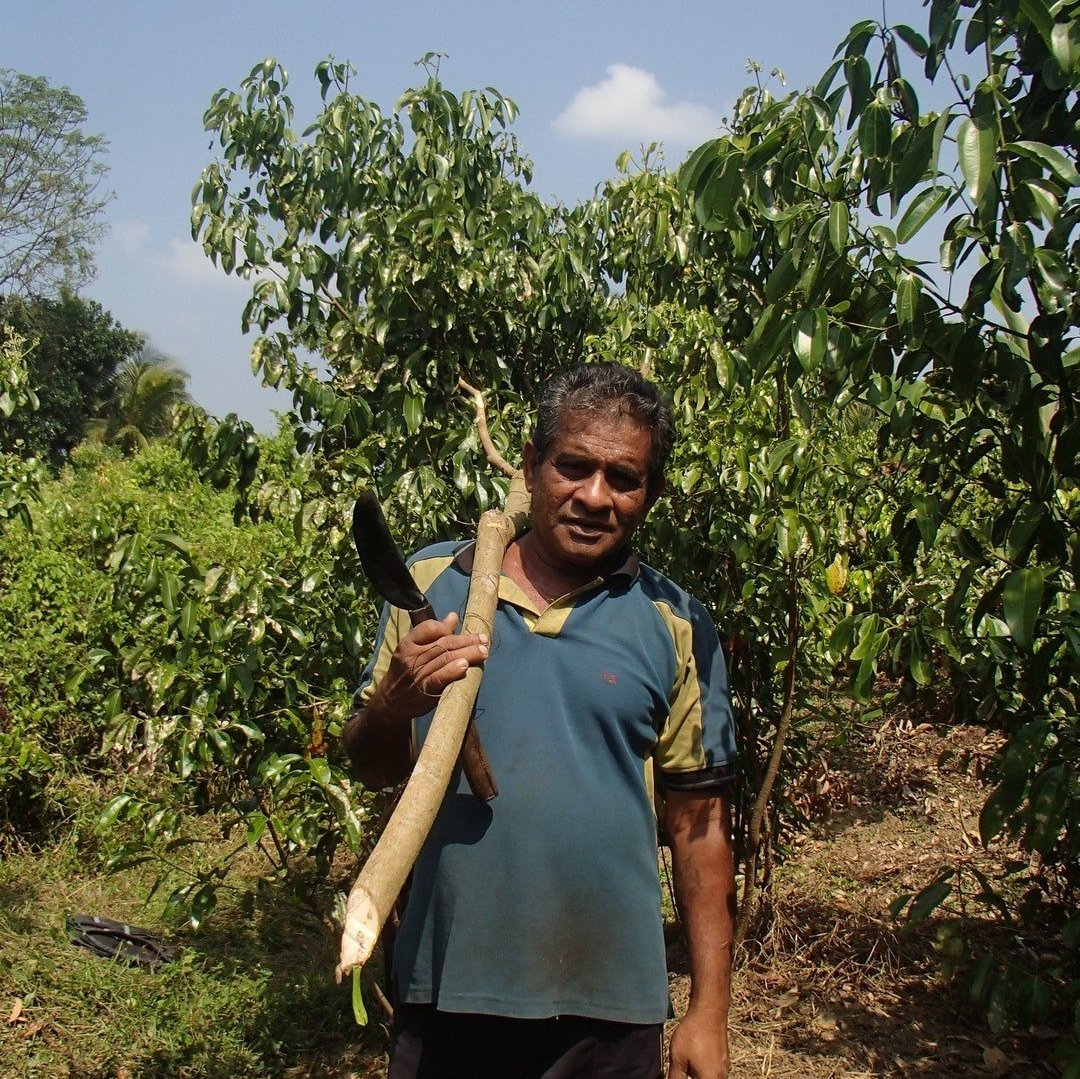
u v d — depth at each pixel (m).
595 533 1.86
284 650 3.46
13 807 5.86
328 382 3.95
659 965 1.83
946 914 4.61
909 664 2.89
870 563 3.75
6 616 6.05
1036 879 3.98
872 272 2.23
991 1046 3.76
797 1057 3.77
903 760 6.38
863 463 3.99
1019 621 2.11
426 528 3.54
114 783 5.59
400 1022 1.84
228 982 4.35
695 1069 1.82
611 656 1.84
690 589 3.78
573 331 4.43
